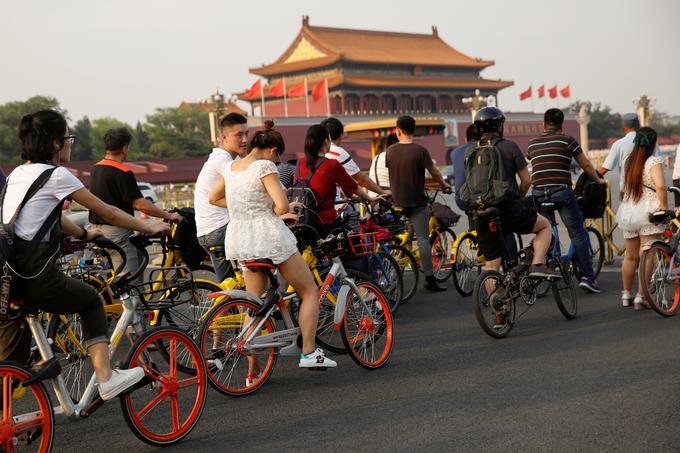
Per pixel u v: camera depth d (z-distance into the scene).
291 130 69.75
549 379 5.69
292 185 7.66
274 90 74.06
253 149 5.60
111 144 6.96
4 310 4.10
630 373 5.73
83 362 5.62
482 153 7.04
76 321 5.68
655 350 6.34
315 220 6.77
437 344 7.00
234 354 5.50
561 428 4.64
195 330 6.01
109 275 6.52
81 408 4.47
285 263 5.52
